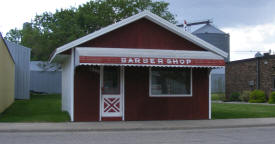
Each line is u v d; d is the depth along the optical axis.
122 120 16.84
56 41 35.50
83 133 13.47
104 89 16.70
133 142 11.06
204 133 13.61
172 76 17.73
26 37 38.56
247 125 15.98
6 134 13.00
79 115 16.30
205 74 18.14
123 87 16.91
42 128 14.00
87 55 14.75
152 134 13.25
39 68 44.25
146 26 17.27
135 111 17.05
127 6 43.41
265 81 30.28
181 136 12.65
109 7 42.16
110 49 16.33
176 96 17.66
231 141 11.39
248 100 31.38
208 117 18.02
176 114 17.59
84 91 16.42
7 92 22.52
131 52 15.93
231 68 35.22
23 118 16.92
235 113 20.42
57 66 38.28
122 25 16.61
